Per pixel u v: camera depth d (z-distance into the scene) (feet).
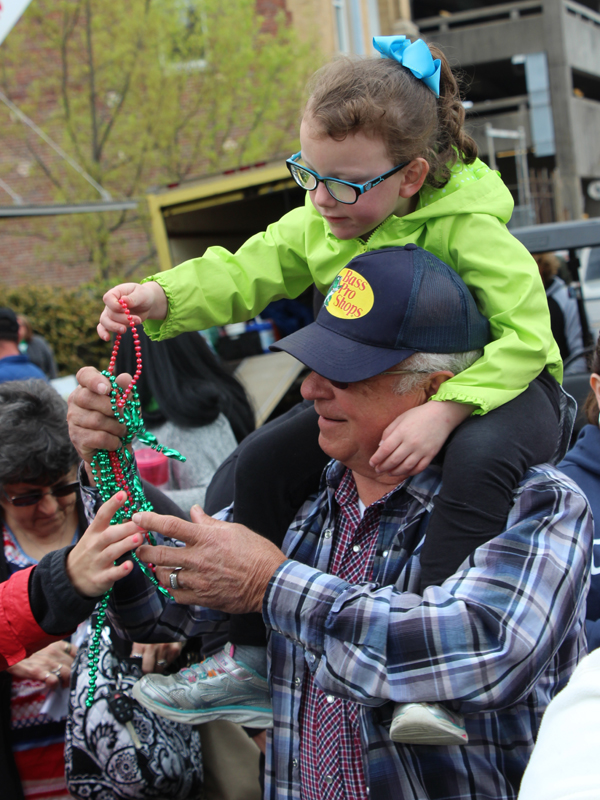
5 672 6.44
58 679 6.53
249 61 44.52
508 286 5.08
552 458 5.18
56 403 6.84
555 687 4.60
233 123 46.11
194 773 6.53
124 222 47.65
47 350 28.99
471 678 4.04
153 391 8.90
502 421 4.72
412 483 4.91
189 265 5.62
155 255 49.24
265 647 5.55
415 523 4.87
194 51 45.19
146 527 4.58
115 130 45.98
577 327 13.25
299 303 20.89
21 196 49.01
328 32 48.16
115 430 4.83
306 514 5.44
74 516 7.16
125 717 6.14
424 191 5.45
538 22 77.30
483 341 5.00
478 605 4.15
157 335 5.56
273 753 5.10
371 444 4.87
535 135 76.43
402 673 4.12
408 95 4.96
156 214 20.59
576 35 80.12
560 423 5.51
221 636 6.25
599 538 6.17
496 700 4.05
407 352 4.62
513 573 4.24
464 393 4.66
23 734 6.61
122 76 44.80
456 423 4.73
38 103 47.21
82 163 45.57
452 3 86.28
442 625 4.12
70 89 46.42
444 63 5.50
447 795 4.39
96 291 45.42
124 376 4.82
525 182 72.23
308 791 4.88
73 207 29.81
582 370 12.41
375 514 5.05
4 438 6.46
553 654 4.20
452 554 4.46
